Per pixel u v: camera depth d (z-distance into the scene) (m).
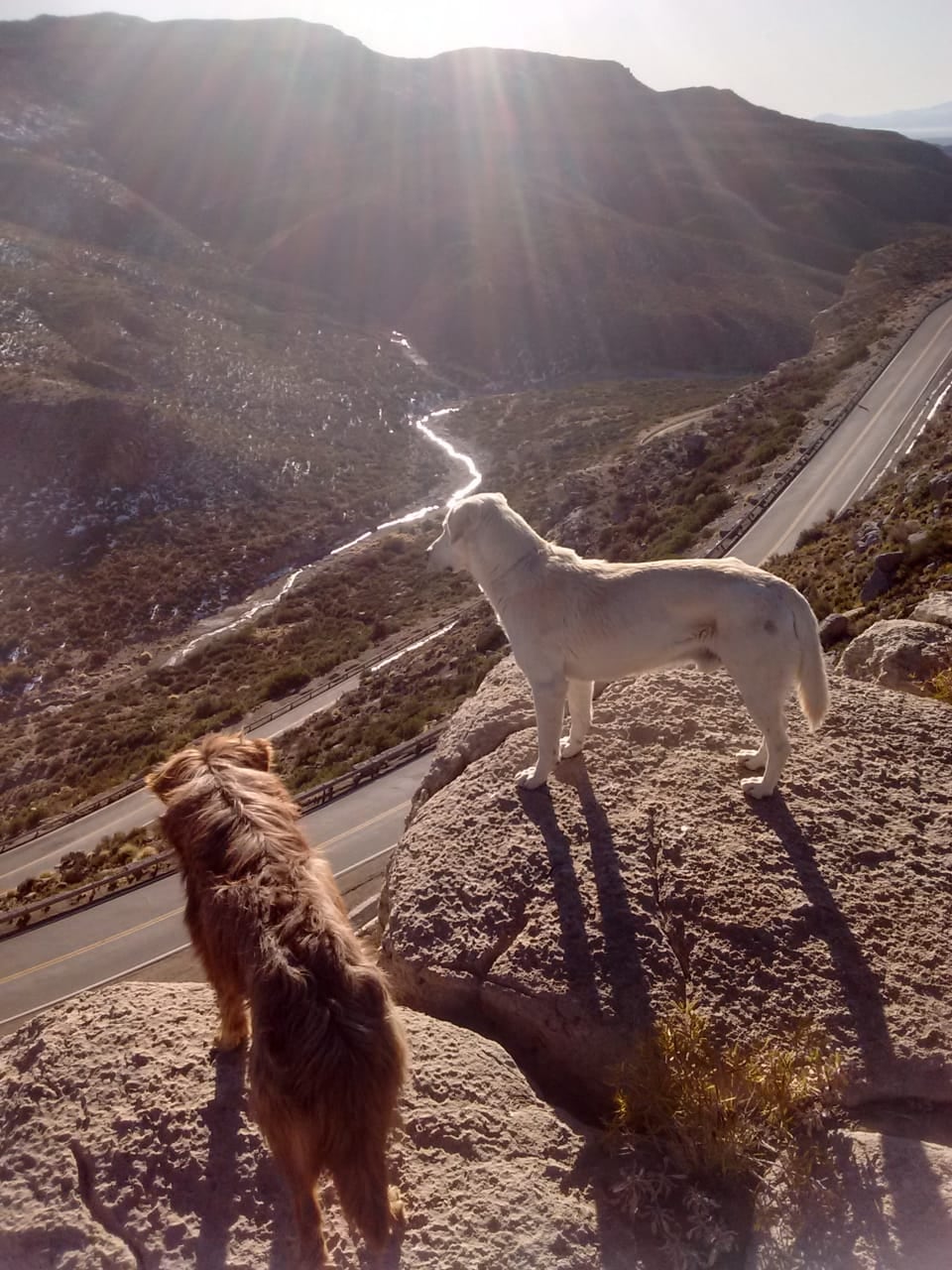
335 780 22.20
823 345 78.62
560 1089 3.99
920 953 4.16
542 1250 2.92
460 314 155.50
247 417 101.38
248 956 2.91
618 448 81.69
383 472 92.19
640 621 4.87
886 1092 3.60
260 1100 2.72
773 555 33.50
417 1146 3.31
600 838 4.89
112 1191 3.09
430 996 4.29
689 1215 3.05
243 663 50.69
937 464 31.31
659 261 167.12
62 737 42.84
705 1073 3.32
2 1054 3.91
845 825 4.98
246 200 199.12
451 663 33.31
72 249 143.75
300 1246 2.85
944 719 5.96
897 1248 2.86
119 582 66.75
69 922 18.48
